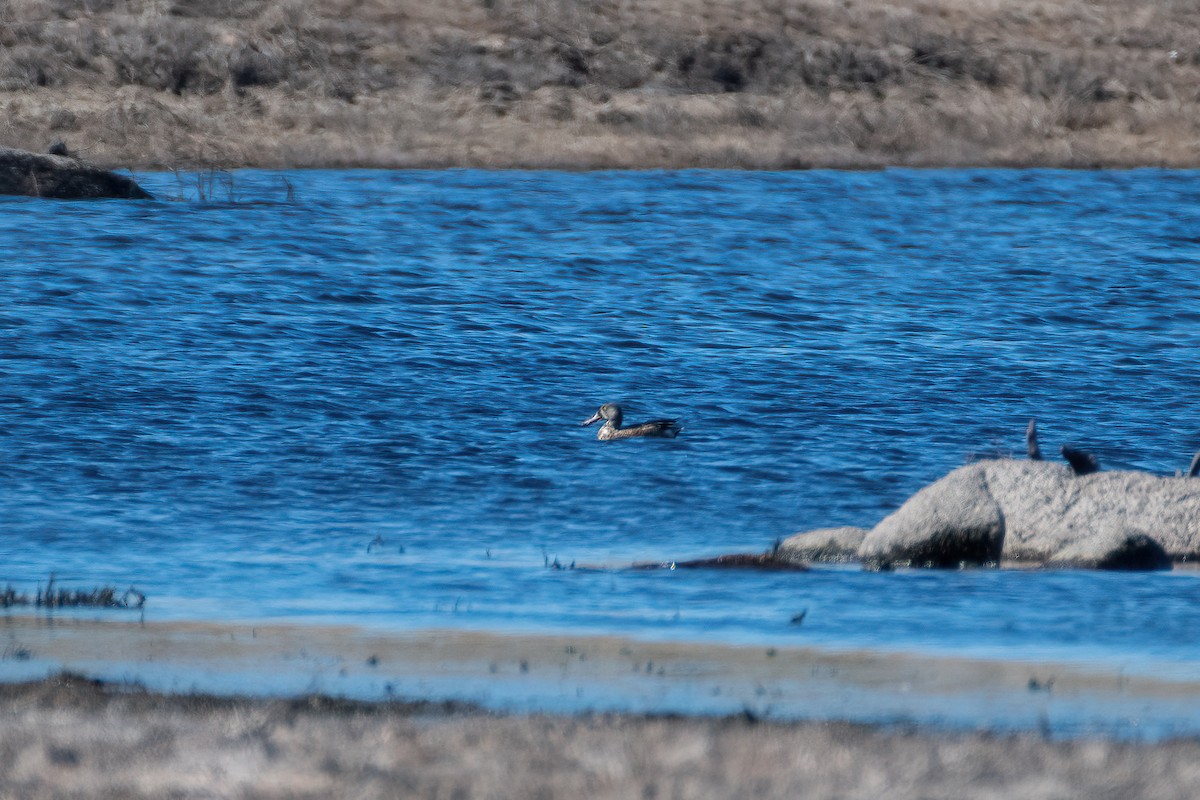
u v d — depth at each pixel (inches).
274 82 7273.6
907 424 2864.2
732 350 3548.2
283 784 1035.3
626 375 3262.8
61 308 3725.4
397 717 1252.5
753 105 7539.4
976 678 1434.5
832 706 1330.0
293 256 4621.1
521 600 1761.8
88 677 1416.1
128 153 6633.9
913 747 1147.3
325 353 3366.1
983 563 1973.4
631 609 1722.4
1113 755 1130.7
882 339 3722.9
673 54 7864.2
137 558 1946.4
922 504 2006.6
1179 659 1512.1
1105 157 7662.4
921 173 7111.2
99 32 7273.6
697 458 2578.7
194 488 2316.7
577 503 2287.2
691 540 2108.8
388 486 2358.5
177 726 1203.9
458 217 5497.1
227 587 1813.5
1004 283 4589.1
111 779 1046.4
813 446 2677.2
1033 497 2068.2
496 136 7086.6
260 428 2701.8
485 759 1101.1
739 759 1098.1
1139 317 4104.3
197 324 3614.7
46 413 2733.8
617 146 7116.1
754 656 1518.2
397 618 1676.9
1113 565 1953.7
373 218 5413.4
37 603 1726.1
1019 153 7618.1
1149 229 5723.4
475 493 2340.1
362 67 7445.9
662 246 5083.7
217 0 7755.9
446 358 3358.8
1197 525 2032.5
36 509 2174.0
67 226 4943.4
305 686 1393.9
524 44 7706.7
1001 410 2999.5
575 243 5093.5
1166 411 3014.3
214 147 6761.8
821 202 6161.4
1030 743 1175.0
